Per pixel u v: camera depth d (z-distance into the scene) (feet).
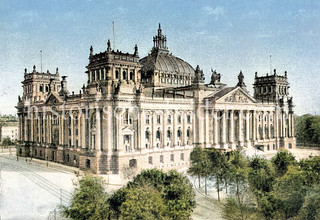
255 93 533.96
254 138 454.81
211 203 233.96
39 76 459.32
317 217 174.29
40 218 198.49
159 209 173.99
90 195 186.29
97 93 312.71
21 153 466.70
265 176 216.13
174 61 471.21
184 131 375.86
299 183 189.26
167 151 355.56
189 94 400.88
